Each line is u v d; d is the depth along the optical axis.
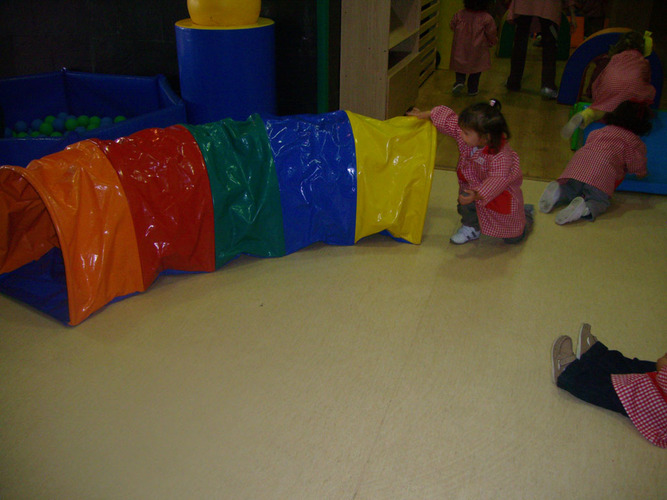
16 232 2.74
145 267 2.56
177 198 2.57
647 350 2.27
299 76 3.93
